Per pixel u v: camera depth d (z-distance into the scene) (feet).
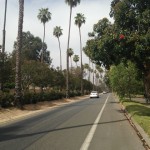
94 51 72.69
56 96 168.55
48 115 83.97
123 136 46.11
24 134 48.88
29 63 162.20
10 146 38.68
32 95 121.08
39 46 386.32
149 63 68.85
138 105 107.24
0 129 56.08
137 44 63.62
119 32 66.33
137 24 66.03
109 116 78.69
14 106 97.60
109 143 40.45
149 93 78.18
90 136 46.06
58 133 49.34
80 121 66.85
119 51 66.54
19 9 101.19
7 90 137.59
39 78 165.99
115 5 67.72
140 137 45.19
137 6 66.28
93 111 96.48
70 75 300.40
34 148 37.27
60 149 36.58
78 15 302.45
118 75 146.00
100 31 74.08
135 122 60.18
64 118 74.28
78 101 181.68
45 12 263.29
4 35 131.34
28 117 79.46
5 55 99.09
